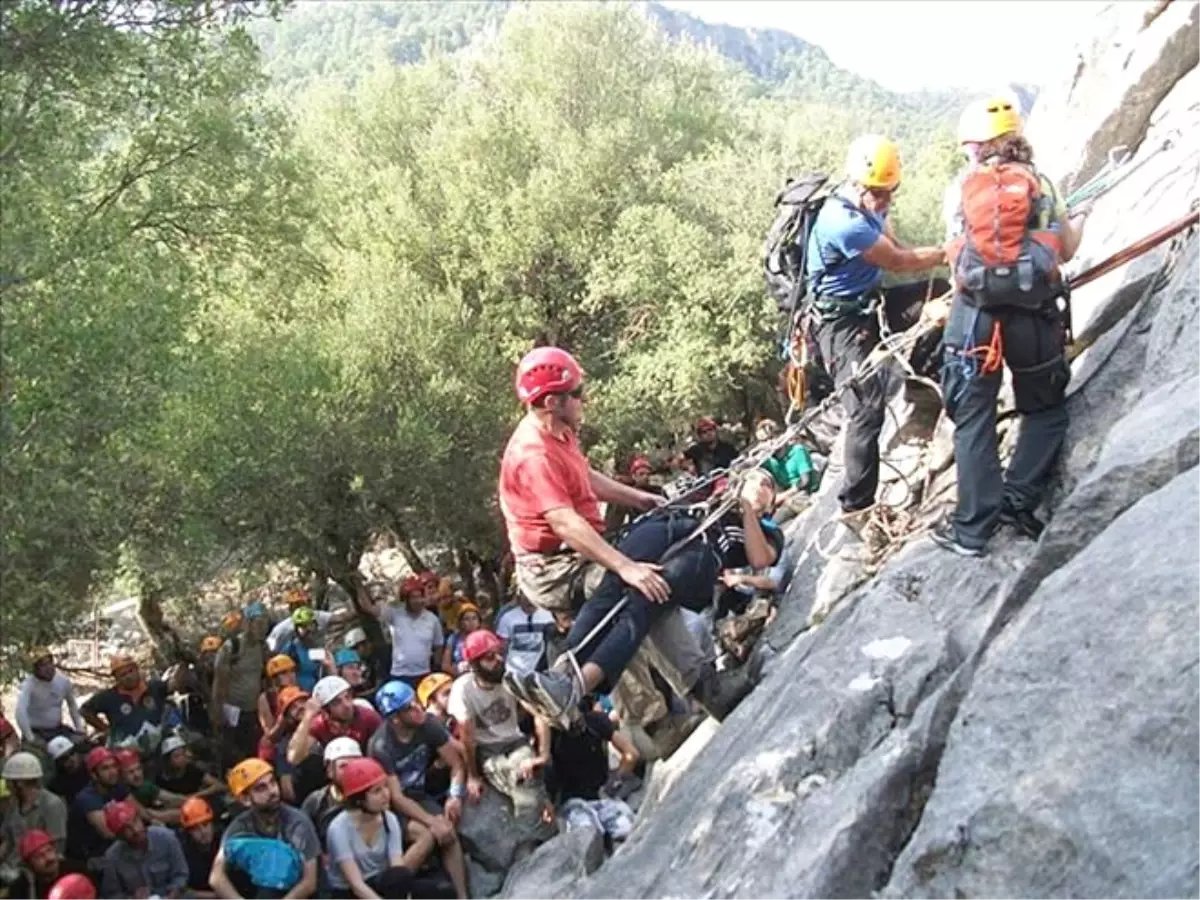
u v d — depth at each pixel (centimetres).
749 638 764
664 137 2750
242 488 1557
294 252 1770
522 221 2295
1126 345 655
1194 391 548
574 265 2330
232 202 1580
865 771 511
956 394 608
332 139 2719
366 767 745
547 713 602
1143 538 470
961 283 571
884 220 688
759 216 2366
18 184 856
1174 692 408
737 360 2239
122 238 1132
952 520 637
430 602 1282
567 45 2766
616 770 861
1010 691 453
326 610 1811
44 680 1091
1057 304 599
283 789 865
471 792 789
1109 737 414
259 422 1568
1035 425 618
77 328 894
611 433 2189
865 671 587
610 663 608
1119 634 439
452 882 768
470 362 1981
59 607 873
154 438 1072
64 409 861
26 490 791
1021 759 433
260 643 1188
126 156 1480
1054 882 397
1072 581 475
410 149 2681
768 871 503
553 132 2538
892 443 792
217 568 1611
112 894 791
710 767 630
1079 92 991
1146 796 393
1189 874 368
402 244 2323
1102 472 529
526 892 705
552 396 607
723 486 707
